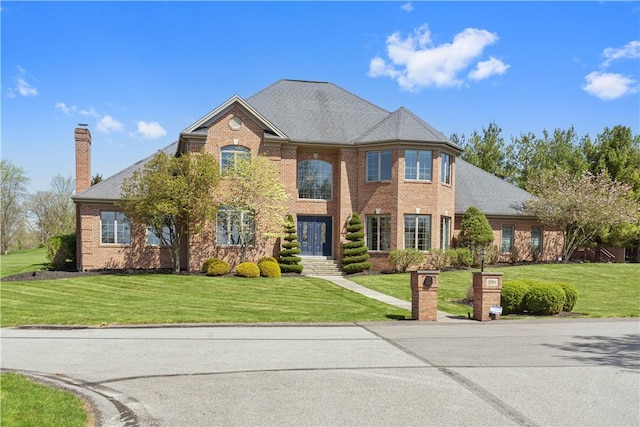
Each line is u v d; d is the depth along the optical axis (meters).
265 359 9.09
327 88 32.78
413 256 25.64
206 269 24.72
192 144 25.58
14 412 5.84
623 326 13.09
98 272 24.80
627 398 6.80
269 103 30.28
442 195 27.55
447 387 7.29
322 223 28.98
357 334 11.72
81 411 6.03
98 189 26.33
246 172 24.73
